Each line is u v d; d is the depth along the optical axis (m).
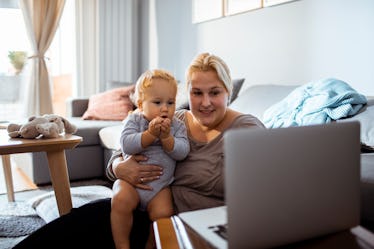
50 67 4.09
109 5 4.31
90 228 1.13
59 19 3.98
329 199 0.58
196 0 3.37
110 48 4.38
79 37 4.22
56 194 1.61
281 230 0.54
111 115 3.24
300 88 1.67
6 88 3.97
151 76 1.19
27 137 1.62
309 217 0.57
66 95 4.32
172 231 0.77
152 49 4.29
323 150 0.57
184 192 1.10
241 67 2.87
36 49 3.90
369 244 0.60
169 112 1.18
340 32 2.03
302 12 2.28
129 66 4.52
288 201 0.54
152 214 1.11
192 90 1.07
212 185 1.04
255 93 2.18
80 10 4.19
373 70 1.86
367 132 1.26
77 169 2.80
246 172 0.50
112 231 1.09
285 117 1.55
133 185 1.13
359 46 1.93
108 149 2.77
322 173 0.57
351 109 1.37
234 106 2.20
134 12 4.53
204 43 3.32
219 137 1.10
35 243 1.10
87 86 4.32
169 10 3.88
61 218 1.16
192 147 1.15
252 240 0.52
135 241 1.12
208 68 1.05
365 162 1.03
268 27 2.56
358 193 0.62
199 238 0.66
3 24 3.90
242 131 0.50
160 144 1.16
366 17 1.88
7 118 4.00
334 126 0.58
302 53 2.30
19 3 3.84
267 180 0.52
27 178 2.89
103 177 2.91
